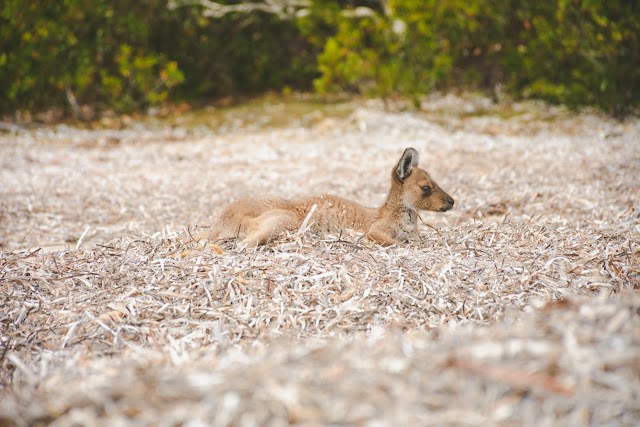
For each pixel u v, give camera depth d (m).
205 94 37.53
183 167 22.48
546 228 11.69
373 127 28.36
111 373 5.79
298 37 38.78
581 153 21.27
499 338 5.43
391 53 32.66
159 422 4.75
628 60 28.95
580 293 8.78
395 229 12.07
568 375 4.86
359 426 4.59
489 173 19.09
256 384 4.99
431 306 8.52
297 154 23.98
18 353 7.68
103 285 9.25
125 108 33.09
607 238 10.89
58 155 24.44
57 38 31.53
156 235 11.36
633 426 4.62
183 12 36.19
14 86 30.86
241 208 11.30
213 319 8.26
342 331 7.94
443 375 4.96
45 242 14.32
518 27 31.39
